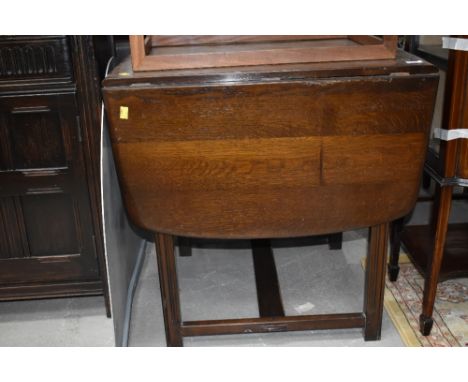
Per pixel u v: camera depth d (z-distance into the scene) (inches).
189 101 52.6
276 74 52.4
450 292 76.2
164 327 69.1
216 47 68.2
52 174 64.0
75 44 59.1
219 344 68.4
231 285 81.1
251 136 54.0
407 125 55.0
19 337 70.2
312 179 56.1
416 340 66.6
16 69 59.1
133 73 54.4
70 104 60.9
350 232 95.7
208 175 55.6
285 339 68.6
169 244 61.4
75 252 68.6
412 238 75.8
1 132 61.6
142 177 55.7
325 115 53.5
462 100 54.4
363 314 66.5
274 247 91.1
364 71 53.0
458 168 57.4
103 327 71.7
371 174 56.6
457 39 52.4
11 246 67.5
